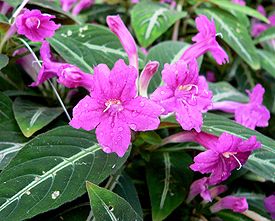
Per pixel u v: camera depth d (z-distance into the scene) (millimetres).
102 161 246
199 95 258
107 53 314
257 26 497
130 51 281
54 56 313
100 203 224
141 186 315
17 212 220
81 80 267
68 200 227
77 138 255
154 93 245
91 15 438
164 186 290
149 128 232
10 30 285
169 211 279
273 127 416
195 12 422
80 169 241
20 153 240
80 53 302
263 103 416
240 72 431
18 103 299
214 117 286
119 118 234
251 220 308
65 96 319
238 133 268
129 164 313
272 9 560
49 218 262
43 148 246
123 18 451
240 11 410
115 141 231
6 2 303
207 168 253
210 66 436
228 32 394
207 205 308
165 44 334
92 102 231
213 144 257
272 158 291
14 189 228
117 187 281
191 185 298
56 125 297
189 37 427
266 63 411
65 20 339
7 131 282
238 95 366
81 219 261
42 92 319
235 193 334
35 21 276
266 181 351
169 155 307
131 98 236
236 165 261
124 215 233
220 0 407
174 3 426
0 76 321
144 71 265
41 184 231
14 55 309
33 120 280
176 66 248
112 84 233
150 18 372
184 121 245
